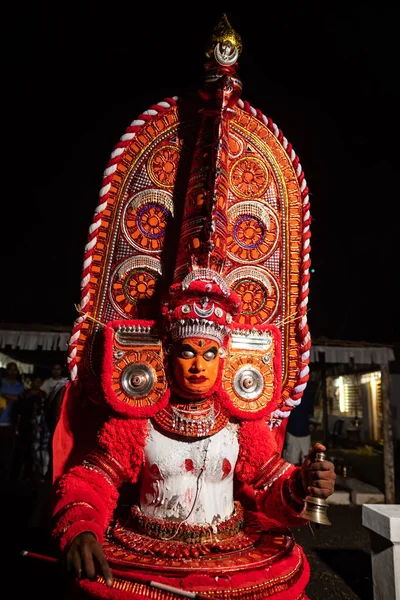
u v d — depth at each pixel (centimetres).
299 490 150
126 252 184
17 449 700
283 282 191
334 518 562
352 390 1545
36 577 348
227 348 171
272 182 195
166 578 131
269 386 174
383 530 229
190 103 194
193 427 159
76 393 174
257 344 176
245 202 192
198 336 156
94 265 181
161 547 146
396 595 220
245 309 189
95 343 176
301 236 193
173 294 159
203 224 166
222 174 173
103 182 181
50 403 284
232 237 190
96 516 133
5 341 667
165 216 188
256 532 171
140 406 159
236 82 181
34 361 1070
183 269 166
